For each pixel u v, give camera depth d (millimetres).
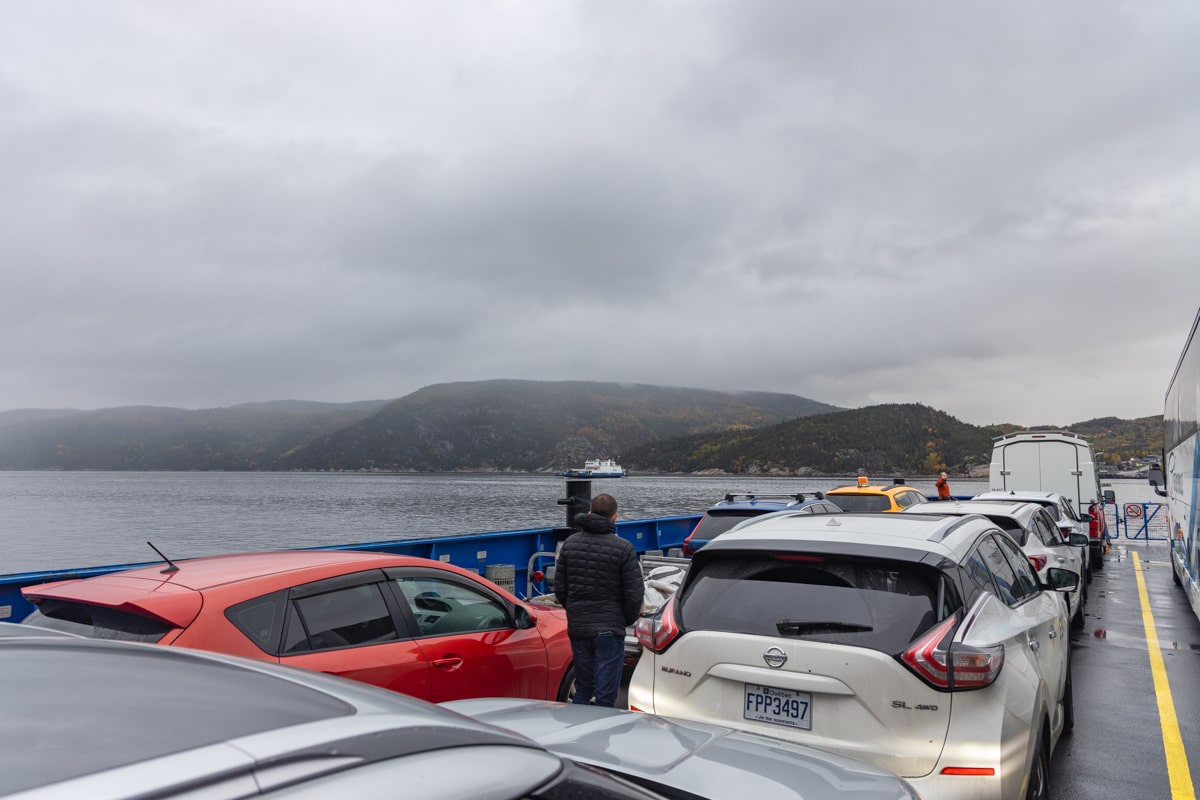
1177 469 13617
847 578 3920
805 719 3689
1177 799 5109
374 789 1163
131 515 99562
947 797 3404
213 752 1158
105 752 1158
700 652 3994
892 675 3564
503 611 5348
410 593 4711
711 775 2598
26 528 77312
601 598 5641
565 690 5754
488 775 1354
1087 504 19984
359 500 139875
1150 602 13555
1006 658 3838
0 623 2275
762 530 4445
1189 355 11141
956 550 4109
